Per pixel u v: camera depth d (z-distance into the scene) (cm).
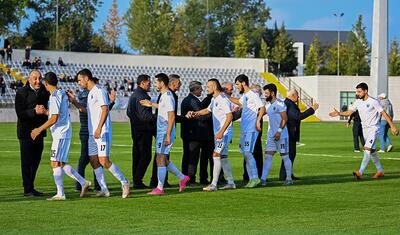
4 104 7031
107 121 1670
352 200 1623
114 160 2806
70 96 1791
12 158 2862
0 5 9319
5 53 8012
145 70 8744
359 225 1286
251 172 1898
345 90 8962
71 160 2800
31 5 10369
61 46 11950
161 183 1748
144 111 1878
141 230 1245
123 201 1617
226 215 1409
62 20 12888
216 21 14250
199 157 2027
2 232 1225
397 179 2102
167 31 13938
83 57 8456
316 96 8919
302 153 3192
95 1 13288
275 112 1947
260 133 2084
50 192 1802
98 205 1552
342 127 6334
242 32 12950
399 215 1402
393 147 3634
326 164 2639
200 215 1409
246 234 1202
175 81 1883
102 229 1254
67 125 1658
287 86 9162
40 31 12388
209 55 13762
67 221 1338
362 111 2094
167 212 1448
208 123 1966
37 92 1731
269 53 12912
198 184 1988
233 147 3575
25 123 1711
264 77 9225
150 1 13925
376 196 1695
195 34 14275
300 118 2120
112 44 13575
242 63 9275
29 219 1360
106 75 8456
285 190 1823
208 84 1838
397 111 9106
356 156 3019
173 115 1731
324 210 1470
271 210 1473
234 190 1828
